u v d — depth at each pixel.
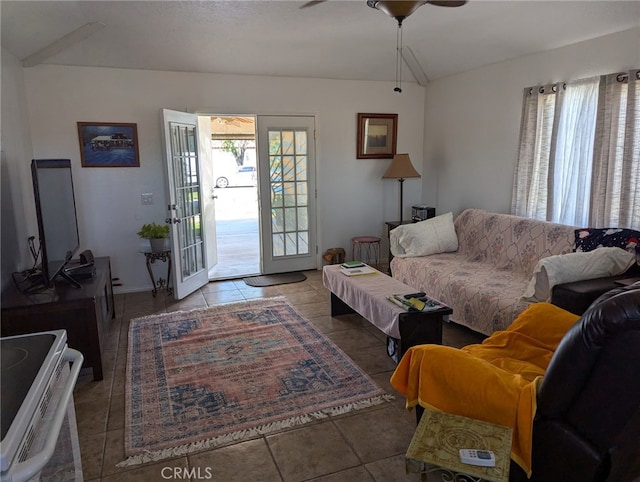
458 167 5.30
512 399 1.63
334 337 3.54
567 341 1.47
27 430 1.03
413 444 1.48
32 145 4.29
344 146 5.55
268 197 5.33
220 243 7.32
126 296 4.67
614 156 3.50
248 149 12.17
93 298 2.84
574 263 2.89
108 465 2.11
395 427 2.37
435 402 1.78
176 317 4.00
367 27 4.00
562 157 3.98
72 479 1.55
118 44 4.05
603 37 3.58
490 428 1.56
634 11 3.19
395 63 5.11
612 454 1.40
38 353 1.35
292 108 5.23
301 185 5.46
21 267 3.60
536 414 1.61
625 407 1.36
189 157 4.72
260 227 5.35
